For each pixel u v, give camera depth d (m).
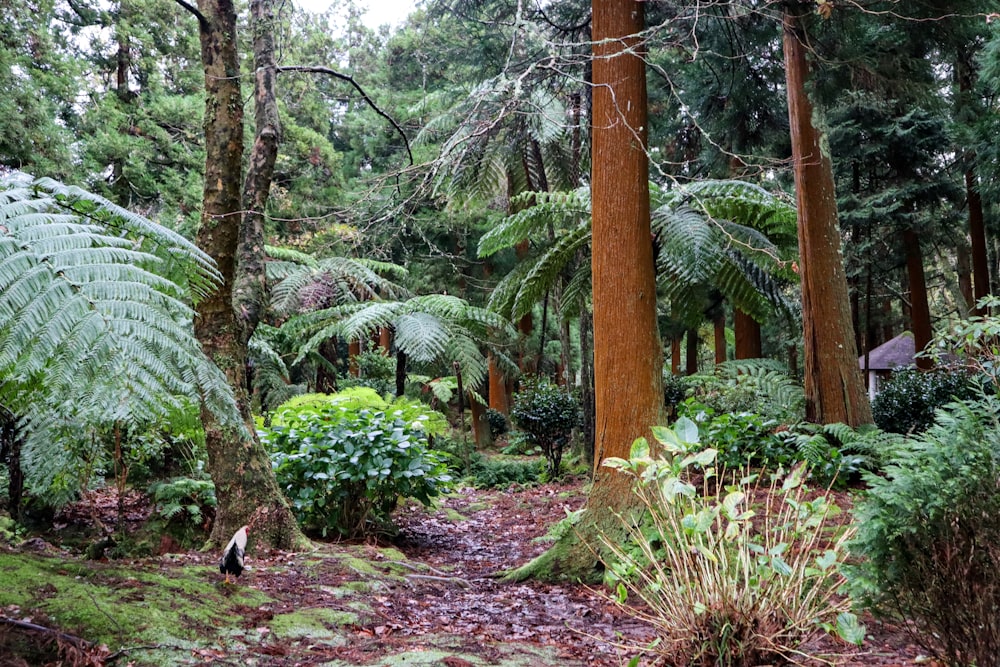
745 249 7.12
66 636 2.15
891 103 12.43
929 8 6.12
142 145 12.45
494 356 12.08
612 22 4.89
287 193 12.86
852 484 5.88
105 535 4.45
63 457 3.80
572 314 9.39
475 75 9.76
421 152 9.84
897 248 15.88
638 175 4.81
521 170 10.12
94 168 11.84
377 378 14.48
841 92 6.97
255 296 4.64
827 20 6.14
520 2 5.09
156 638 2.28
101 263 2.30
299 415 5.80
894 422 7.96
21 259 2.16
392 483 5.41
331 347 14.28
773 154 11.69
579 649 2.88
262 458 4.39
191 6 4.27
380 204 5.67
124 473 4.60
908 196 13.64
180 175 13.08
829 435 6.77
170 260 2.86
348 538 5.34
